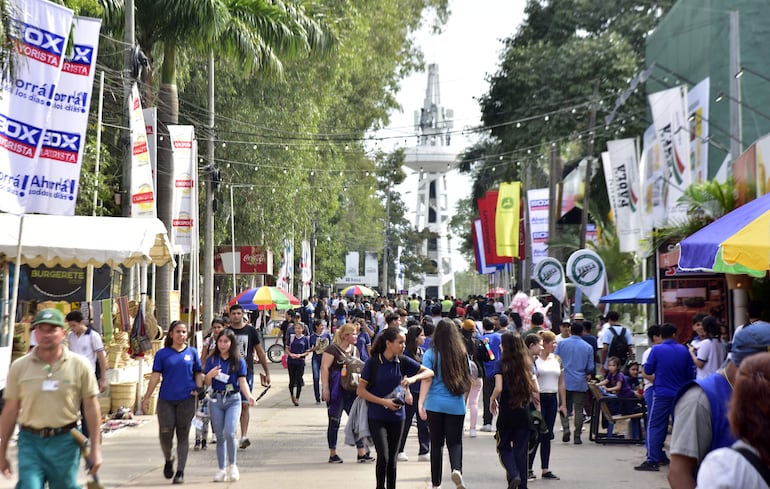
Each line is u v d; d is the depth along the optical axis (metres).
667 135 33.09
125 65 31.58
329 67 57.47
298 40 42.47
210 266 50.22
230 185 55.00
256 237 60.28
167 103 40.91
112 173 47.00
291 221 59.78
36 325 11.40
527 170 71.75
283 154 55.69
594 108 48.91
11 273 33.84
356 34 60.31
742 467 5.88
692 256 17.19
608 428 24.64
